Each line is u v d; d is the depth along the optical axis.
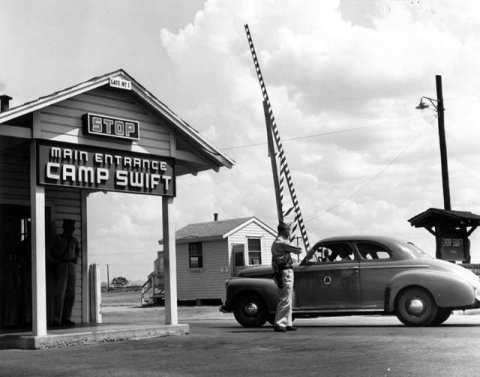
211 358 9.45
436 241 23.25
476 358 8.34
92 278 16.33
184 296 35.91
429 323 13.23
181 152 14.76
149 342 12.05
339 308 14.12
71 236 14.62
